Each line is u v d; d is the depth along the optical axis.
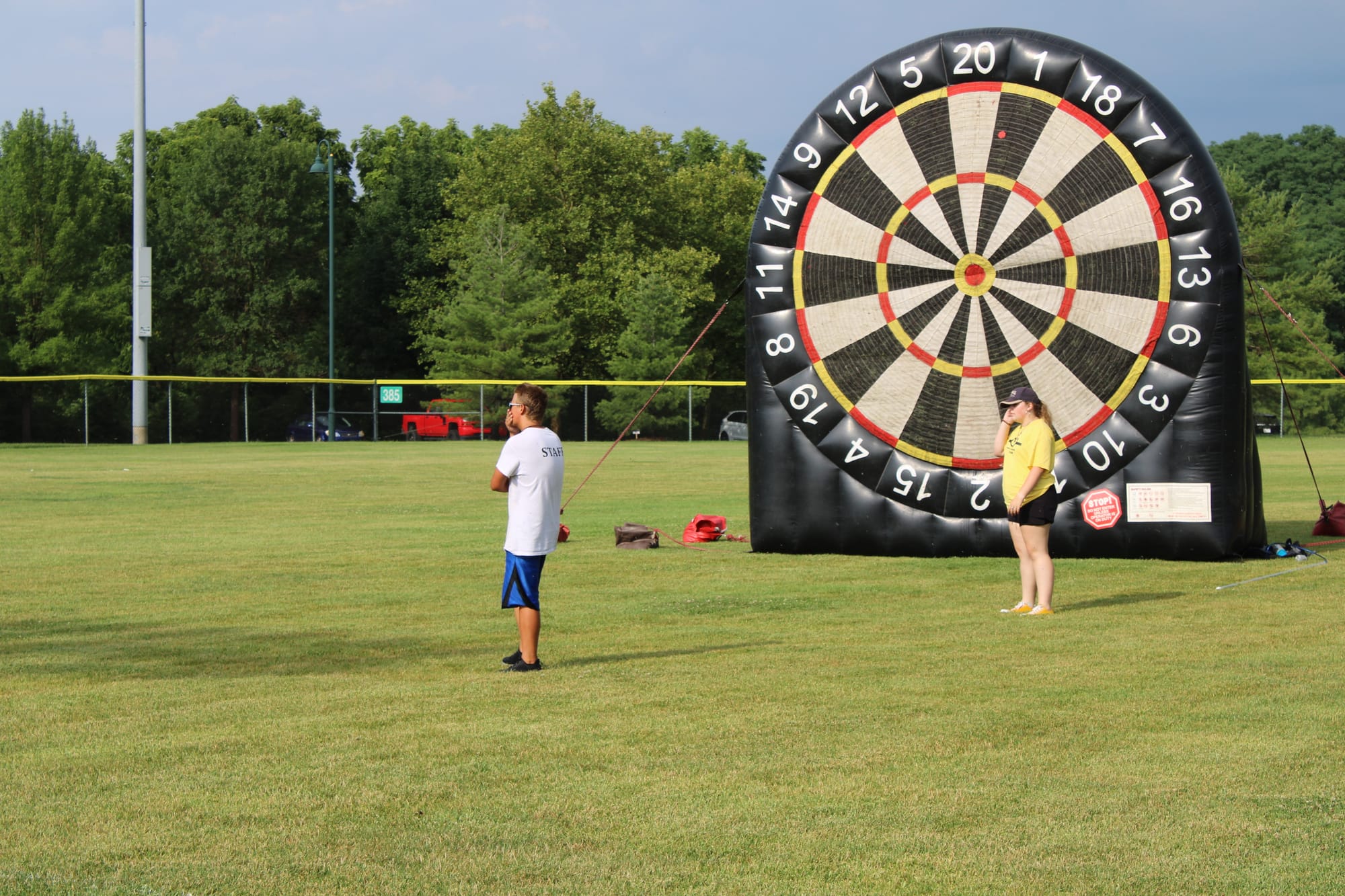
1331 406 54.00
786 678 7.23
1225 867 4.31
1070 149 12.76
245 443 48.03
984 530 12.97
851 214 13.34
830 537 13.34
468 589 10.94
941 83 13.09
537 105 61.75
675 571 12.15
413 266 69.12
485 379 51.78
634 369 53.28
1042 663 7.63
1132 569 12.05
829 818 4.81
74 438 48.72
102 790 5.15
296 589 10.89
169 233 63.06
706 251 60.94
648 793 5.11
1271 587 10.82
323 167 53.31
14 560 12.88
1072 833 4.64
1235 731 6.02
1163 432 12.53
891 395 13.20
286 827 4.71
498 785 5.21
